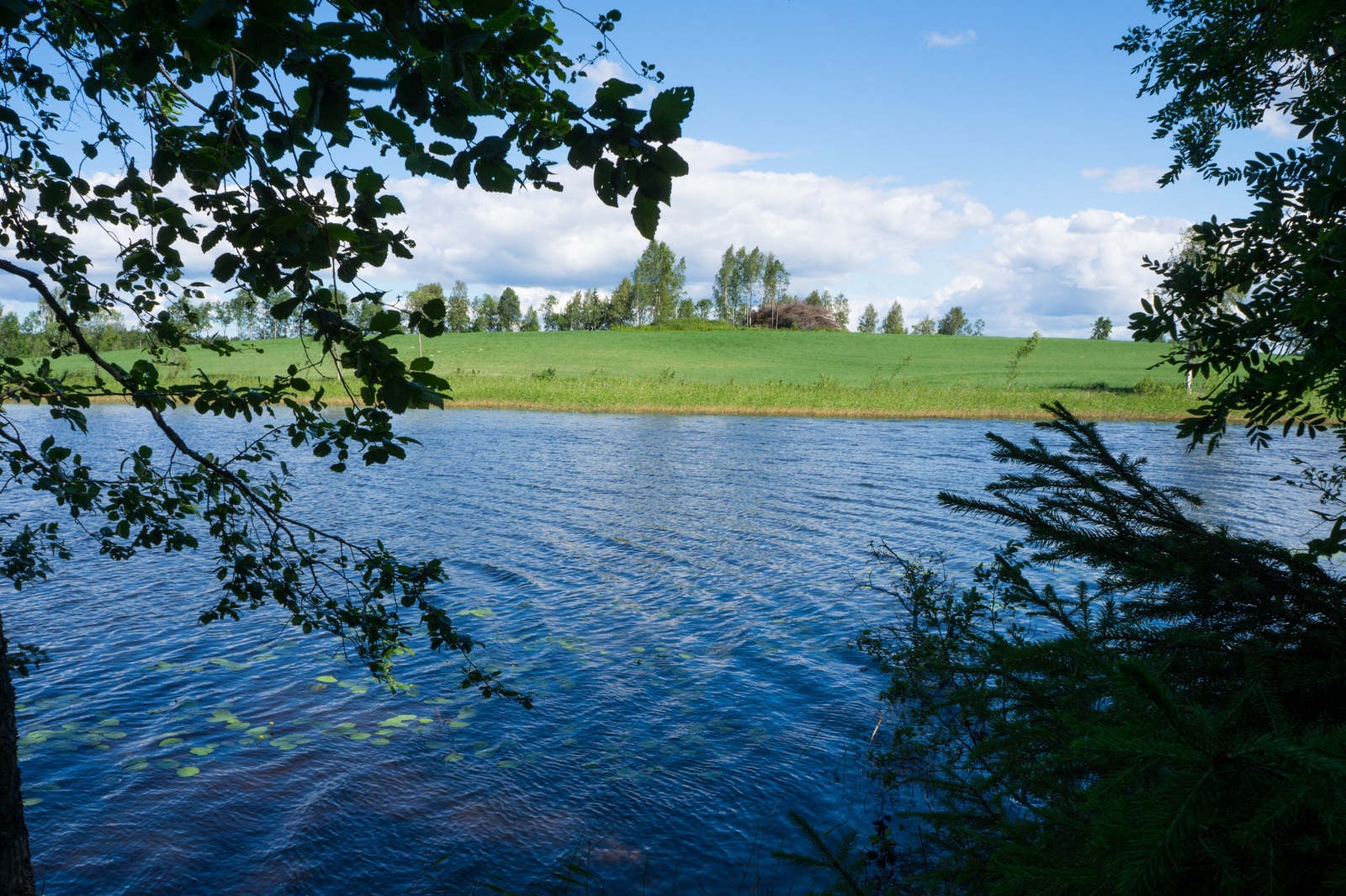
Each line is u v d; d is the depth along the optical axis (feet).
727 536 55.67
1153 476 77.61
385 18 4.59
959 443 112.88
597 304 558.56
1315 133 7.72
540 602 40.34
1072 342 344.69
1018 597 8.36
